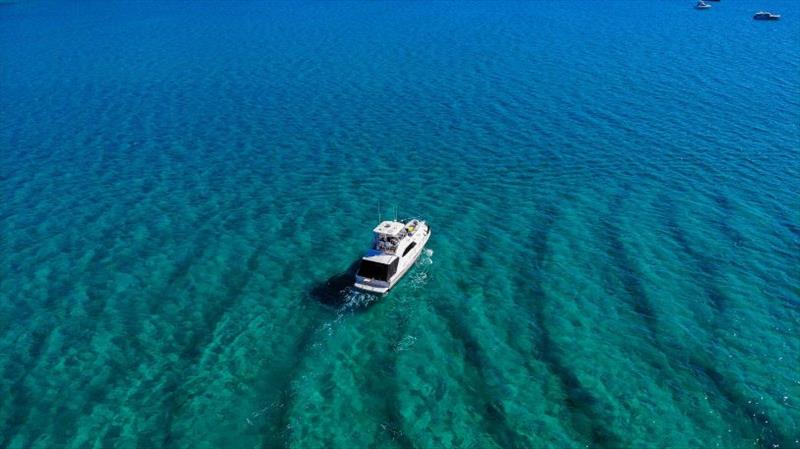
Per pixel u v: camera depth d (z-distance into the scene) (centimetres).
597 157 5734
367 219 4700
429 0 16150
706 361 3039
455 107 7475
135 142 6531
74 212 4928
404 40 11281
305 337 3312
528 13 13925
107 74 9288
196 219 4769
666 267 3878
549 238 4300
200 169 5781
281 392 2919
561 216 4622
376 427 2695
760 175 5153
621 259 3988
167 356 3200
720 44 10306
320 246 4300
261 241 4388
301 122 7094
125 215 4862
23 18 14025
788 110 6762
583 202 4838
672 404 2775
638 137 6191
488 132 6569
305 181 5456
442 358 3131
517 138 6350
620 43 10625
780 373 2947
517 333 3309
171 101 7975
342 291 3731
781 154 5559
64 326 3481
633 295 3603
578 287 3706
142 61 10025
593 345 3188
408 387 2927
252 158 6044
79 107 7744
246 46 10988
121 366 3138
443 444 2591
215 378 3025
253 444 2628
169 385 2991
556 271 3884
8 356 3241
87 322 3512
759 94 7412
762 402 2761
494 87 8244
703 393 2833
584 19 13088
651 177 5231
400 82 8619
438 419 2727
